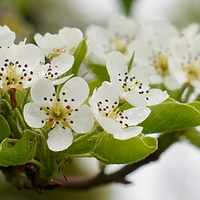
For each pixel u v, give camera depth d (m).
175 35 0.64
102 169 0.64
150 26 0.65
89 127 0.53
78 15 0.81
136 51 0.64
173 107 0.55
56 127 0.53
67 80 0.55
